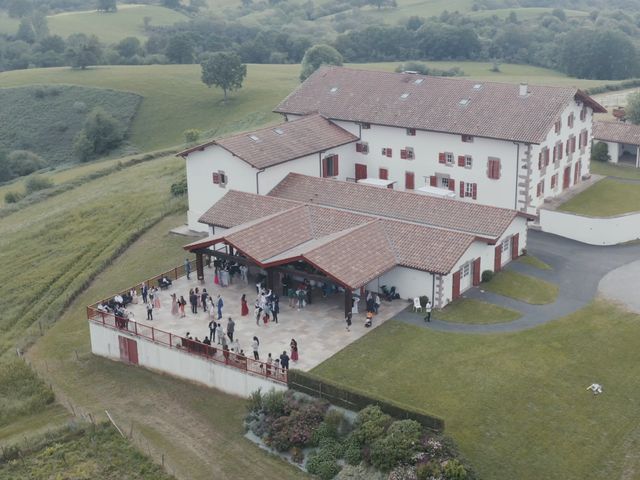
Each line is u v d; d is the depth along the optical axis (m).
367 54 174.38
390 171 76.62
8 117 141.88
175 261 67.75
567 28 184.12
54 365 54.62
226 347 47.88
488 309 53.59
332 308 54.44
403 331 50.72
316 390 43.28
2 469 42.66
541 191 71.56
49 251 77.25
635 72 154.12
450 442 38.44
